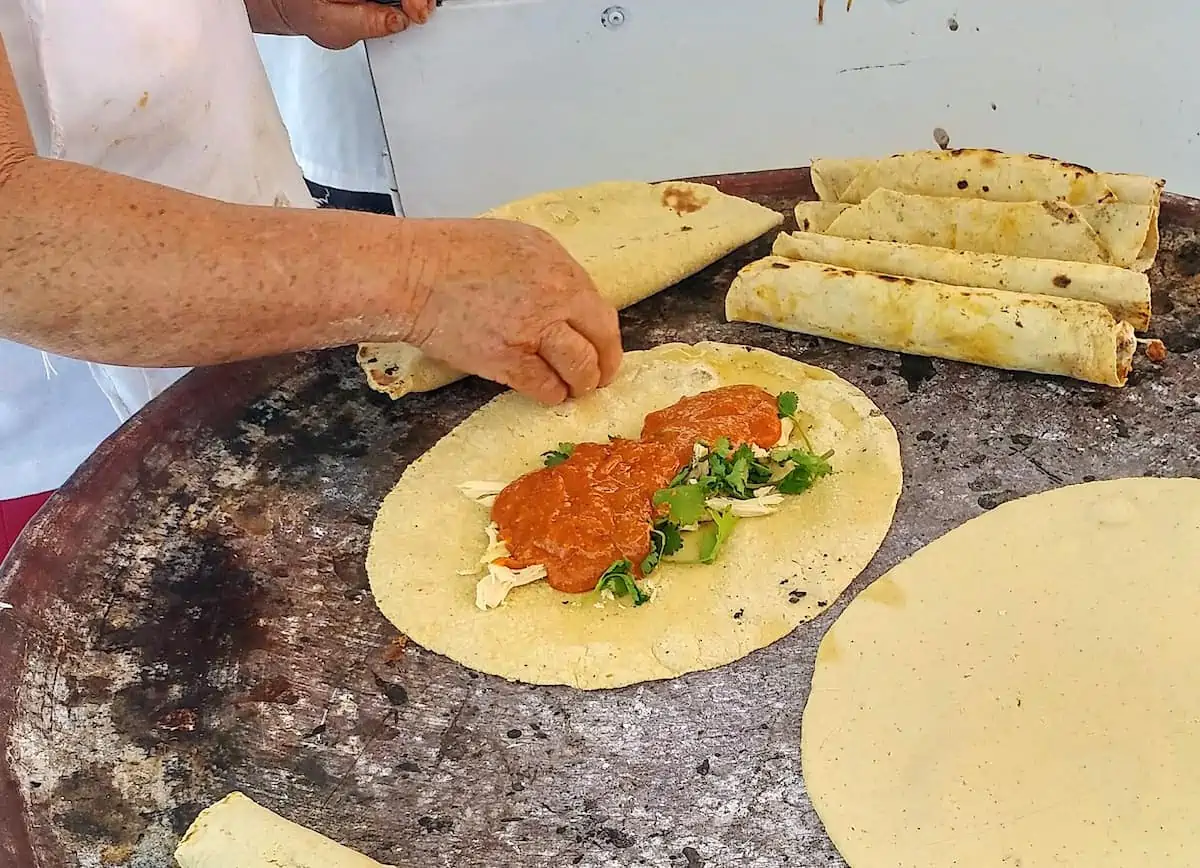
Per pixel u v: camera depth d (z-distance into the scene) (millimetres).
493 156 945
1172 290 637
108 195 472
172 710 487
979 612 491
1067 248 643
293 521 574
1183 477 539
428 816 442
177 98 679
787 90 920
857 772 437
